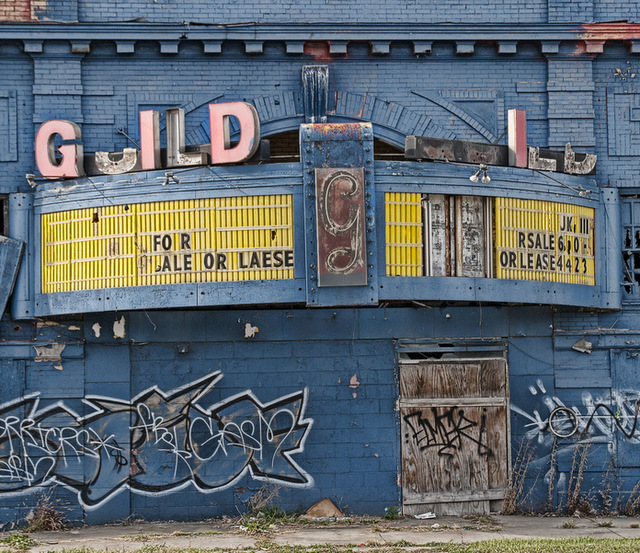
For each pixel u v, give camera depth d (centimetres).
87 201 1483
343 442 1564
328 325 1570
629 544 1311
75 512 1529
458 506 1578
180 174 1447
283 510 1552
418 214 1458
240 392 1559
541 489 1591
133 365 1553
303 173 1426
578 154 1560
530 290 1505
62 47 1575
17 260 1524
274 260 1427
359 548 1319
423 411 1576
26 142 1568
